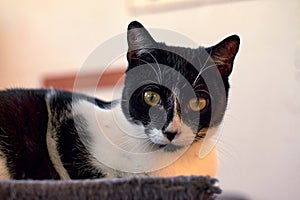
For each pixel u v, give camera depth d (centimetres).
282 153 191
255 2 196
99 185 76
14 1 246
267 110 193
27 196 74
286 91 189
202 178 77
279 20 191
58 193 75
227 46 114
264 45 194
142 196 75
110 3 230
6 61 248
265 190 193
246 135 194
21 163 104
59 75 240
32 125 108
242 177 192
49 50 243
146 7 221
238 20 200
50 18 242
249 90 195
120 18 229
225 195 186
